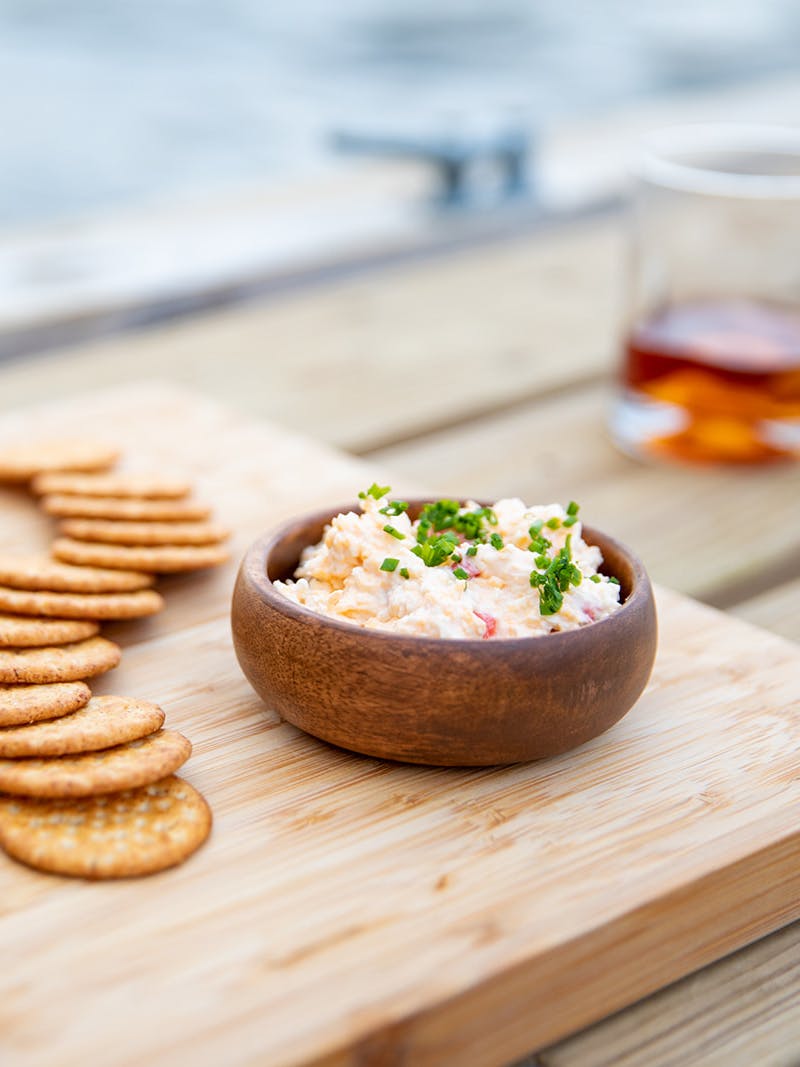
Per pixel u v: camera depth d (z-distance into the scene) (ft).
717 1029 3.06
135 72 10.94
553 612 3.46
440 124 9.68
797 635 4.84
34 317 7.52
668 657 4.18
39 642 3.82
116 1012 2.66
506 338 7.98
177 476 5.39
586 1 14.52
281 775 3.49
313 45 12.01
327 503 5.23
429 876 3.10
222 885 3.05
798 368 5.84
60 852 3.05
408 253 9.27
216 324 8.13
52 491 4.95
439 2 13.56
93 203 9.19
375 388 7.18
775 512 5.86
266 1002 2.70
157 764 3.24
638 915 3.03
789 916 3.40
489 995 2.81
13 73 10.63
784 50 14.65
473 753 3.36
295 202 10.04
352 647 3.27
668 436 6.23
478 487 6.02
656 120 12.26
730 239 6.13
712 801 3.43
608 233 10.15
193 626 4.29
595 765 3.57
